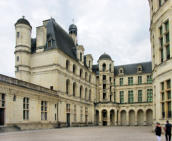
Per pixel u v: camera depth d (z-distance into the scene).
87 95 60.69
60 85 44.75
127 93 70.00
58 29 53.22
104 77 68.94
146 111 65.62
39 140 18.23
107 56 69.88
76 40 63.22
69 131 31.22
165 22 22.58
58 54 44.81
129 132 29.33
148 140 18.06
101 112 63.41
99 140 18.33
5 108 29.02
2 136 21.97
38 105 36.59
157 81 24.23
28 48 46.44
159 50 24.11
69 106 48.78
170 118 20.56
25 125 32.75
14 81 31.33
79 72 55.50
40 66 45.56
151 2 28.34
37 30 47.41
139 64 71.31
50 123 39.78
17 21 46.28
